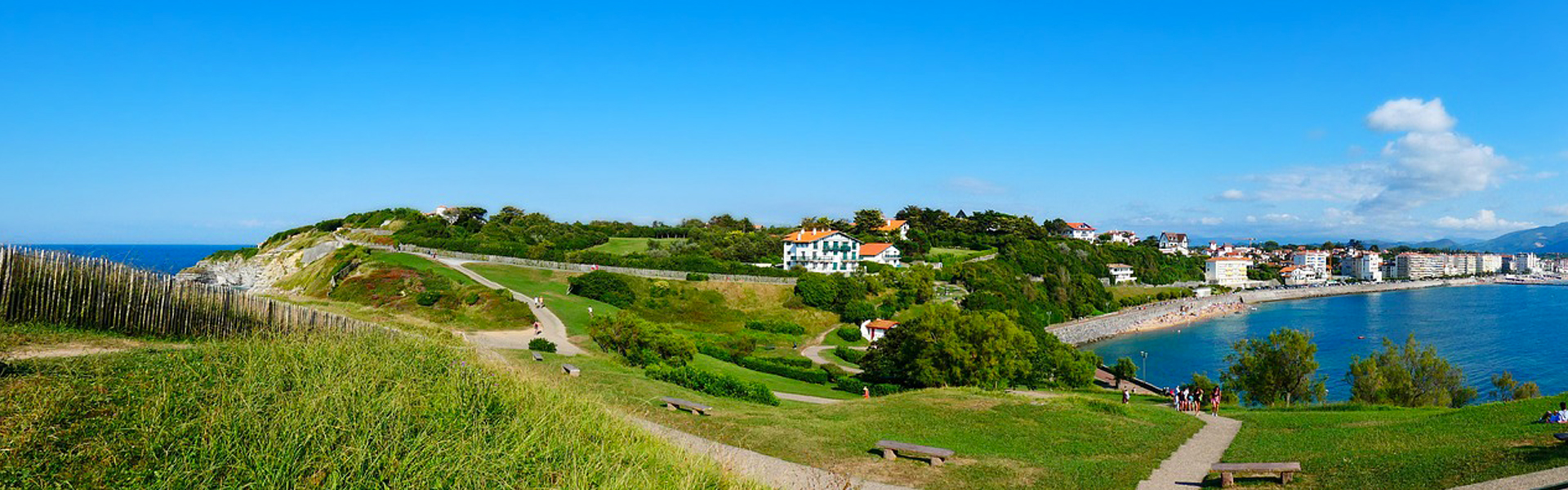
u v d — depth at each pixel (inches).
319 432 460.1
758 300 3732.8
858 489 676.7
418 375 640.4
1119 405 1246.9
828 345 3316.9
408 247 4330.7
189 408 477.1
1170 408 1649.9
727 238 5689.0
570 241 5236.2
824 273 4416.8
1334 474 749.9
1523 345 4173.2
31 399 451.5
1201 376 2213.3
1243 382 1951.3
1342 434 1009.5
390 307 2763.3
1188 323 5748.0
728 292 3740.2
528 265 3961.6
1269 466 746.8
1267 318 6131.9
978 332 2012.8
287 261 4665.4
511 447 498.9
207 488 392.8
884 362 2294.5
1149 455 907.4
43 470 383.6
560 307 2920.8
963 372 1993.1
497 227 5162.4
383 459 443.2
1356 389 1941.4
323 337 744.3
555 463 494.0
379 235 4849.9
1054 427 1045.8
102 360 598.9
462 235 5014.8
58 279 904.3
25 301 872.3
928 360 1999.3
